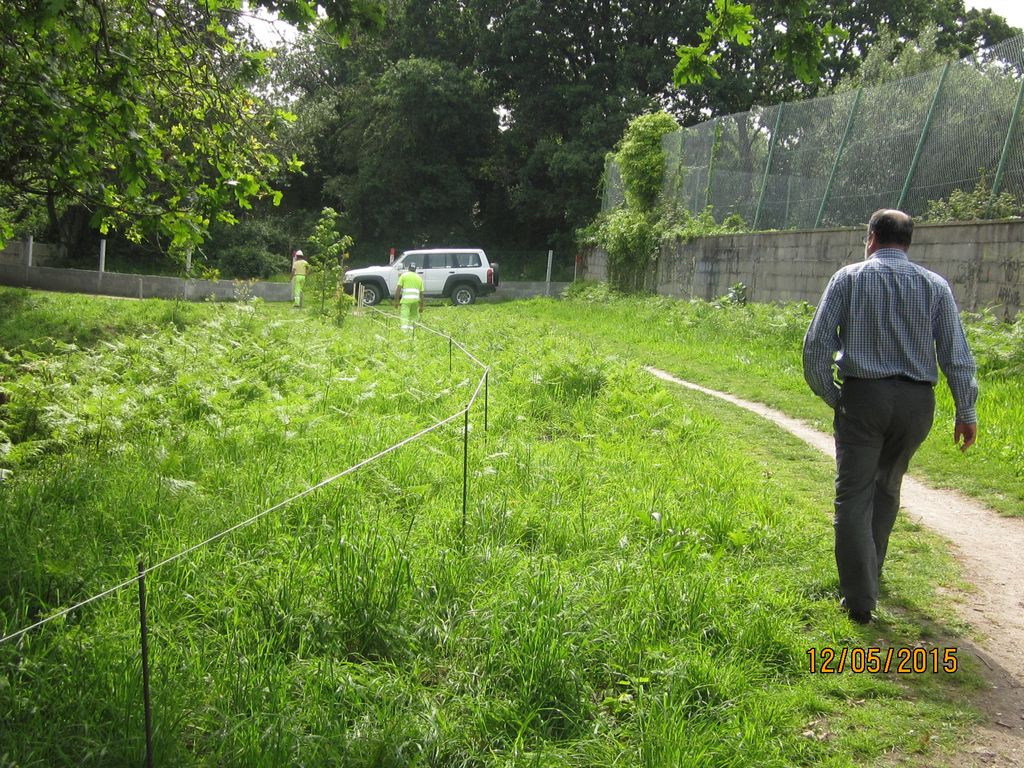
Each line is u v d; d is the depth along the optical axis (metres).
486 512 4.86
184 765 2.60
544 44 39.09
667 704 3.03
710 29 5.39
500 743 2.90
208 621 3.56
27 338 15.16
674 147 26.39
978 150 13.75
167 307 19.84
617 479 6.10
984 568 4.80
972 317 13.06
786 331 14.99
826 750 2.96
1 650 3.04
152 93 7.77
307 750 2.67
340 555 3.83
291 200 45.78
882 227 3.99
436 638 3.48
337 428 7.16
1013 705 3.30
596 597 3.84
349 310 20.55
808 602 4.10
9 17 6.06
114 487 5.04
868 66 29.41
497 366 11.03
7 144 7.09
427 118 38.72
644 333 17.41
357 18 5.78
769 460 7.42
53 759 2.62
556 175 38.25
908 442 3.92
